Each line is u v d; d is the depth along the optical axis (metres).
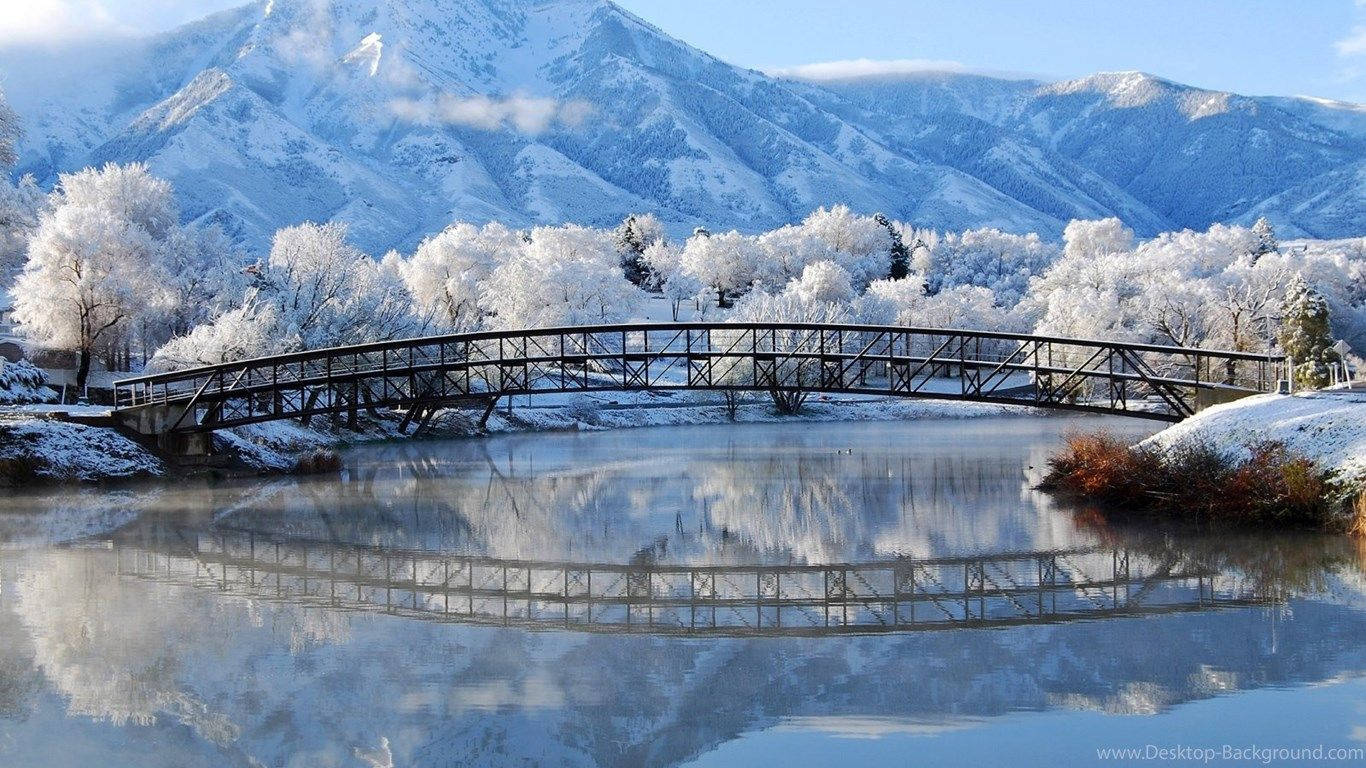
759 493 55.53
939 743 20.38
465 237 151.12
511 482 61.19
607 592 33.44
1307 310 95.81
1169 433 51.22
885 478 60.75
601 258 178.62
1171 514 44.47
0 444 58.06
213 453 64.19
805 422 112.06
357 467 69.31
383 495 55.81
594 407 108.19
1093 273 137.12
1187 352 57.09
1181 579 33.28
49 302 82.38
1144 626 28.00
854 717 21.84
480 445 85.31
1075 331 112.44
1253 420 46.81
